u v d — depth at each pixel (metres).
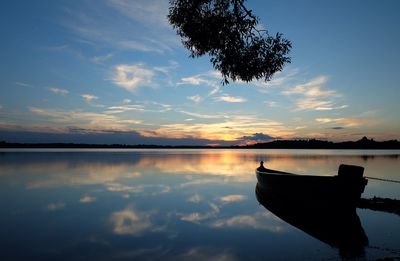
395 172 36.69
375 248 9.70
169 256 9.59
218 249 10.19
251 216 15.05
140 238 11.42
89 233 12.02
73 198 20.03
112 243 10.78
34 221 13.90
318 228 12.64
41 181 28.77
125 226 13.11
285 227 12.93
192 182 29.41
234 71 8.14
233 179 32.28
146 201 19.17
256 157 95.44
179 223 13.67
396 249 9.59
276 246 10.37
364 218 13.40
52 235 11.74
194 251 10.01
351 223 12.73
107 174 36.16
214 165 55.50
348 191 13.84
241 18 7.77
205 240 11.16
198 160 75.19
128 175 35.38
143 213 15.71
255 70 8.07
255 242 10.88
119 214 15.40
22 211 16.02
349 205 13.97
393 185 25.59
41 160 65.50
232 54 7.91
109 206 17.45
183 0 7.83
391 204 15.53
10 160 64.44
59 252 9.91
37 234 11.85
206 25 7.83
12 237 11.47
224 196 21.33
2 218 14.50
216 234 11.95
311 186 15.23
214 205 17.95
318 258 9.02
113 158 80.38
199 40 8.00
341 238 11.02
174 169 45.12
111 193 22.23
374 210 14.74
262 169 24.27
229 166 52.88
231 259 9.30
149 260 9.27
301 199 16.17
